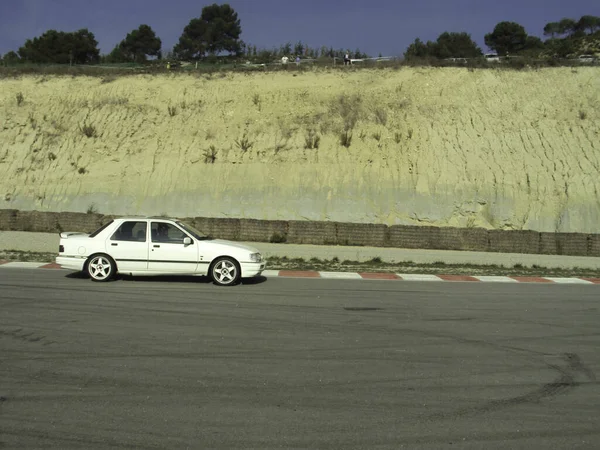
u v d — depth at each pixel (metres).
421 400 5.75
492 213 25.09
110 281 12.72
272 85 32.91
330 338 8.15
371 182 26.42
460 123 29.14
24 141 29.86
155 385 6.02
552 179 25.91
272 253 18.64
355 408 5.50
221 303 10.52
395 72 33.31
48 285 12.07
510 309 10.78
